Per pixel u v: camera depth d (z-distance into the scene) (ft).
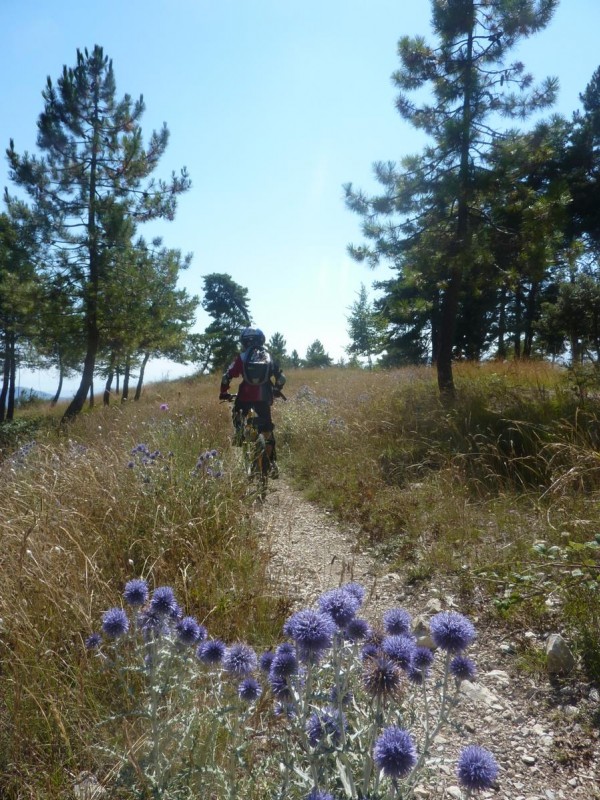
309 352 172.45
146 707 7.11
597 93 93.86
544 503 16.47
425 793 7.39
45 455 21.95
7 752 7.45
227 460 20.59
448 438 23.66
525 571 12.31
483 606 12.19
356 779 6.08
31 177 61.31
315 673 6.29
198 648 7.29
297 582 13.97
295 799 6.23
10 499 16.06
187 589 11.99
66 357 72.74
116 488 16.14
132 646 9.02
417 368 52.39
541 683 9.57
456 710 9.06
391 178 30.63
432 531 16.25
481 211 30.68
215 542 14.58
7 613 9.65
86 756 7.47
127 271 62.28
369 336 102.83
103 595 10.78
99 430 30.30
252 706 7.32
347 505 19.81
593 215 74.18
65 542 12.81
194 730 7.08
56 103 62.44
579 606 10.96
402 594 13.38
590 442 18.84
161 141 64.80
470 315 86.17
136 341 68.69
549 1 27.14
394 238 31.40
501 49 29.25
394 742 5.01
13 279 60.13
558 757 8.03
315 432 29.45
